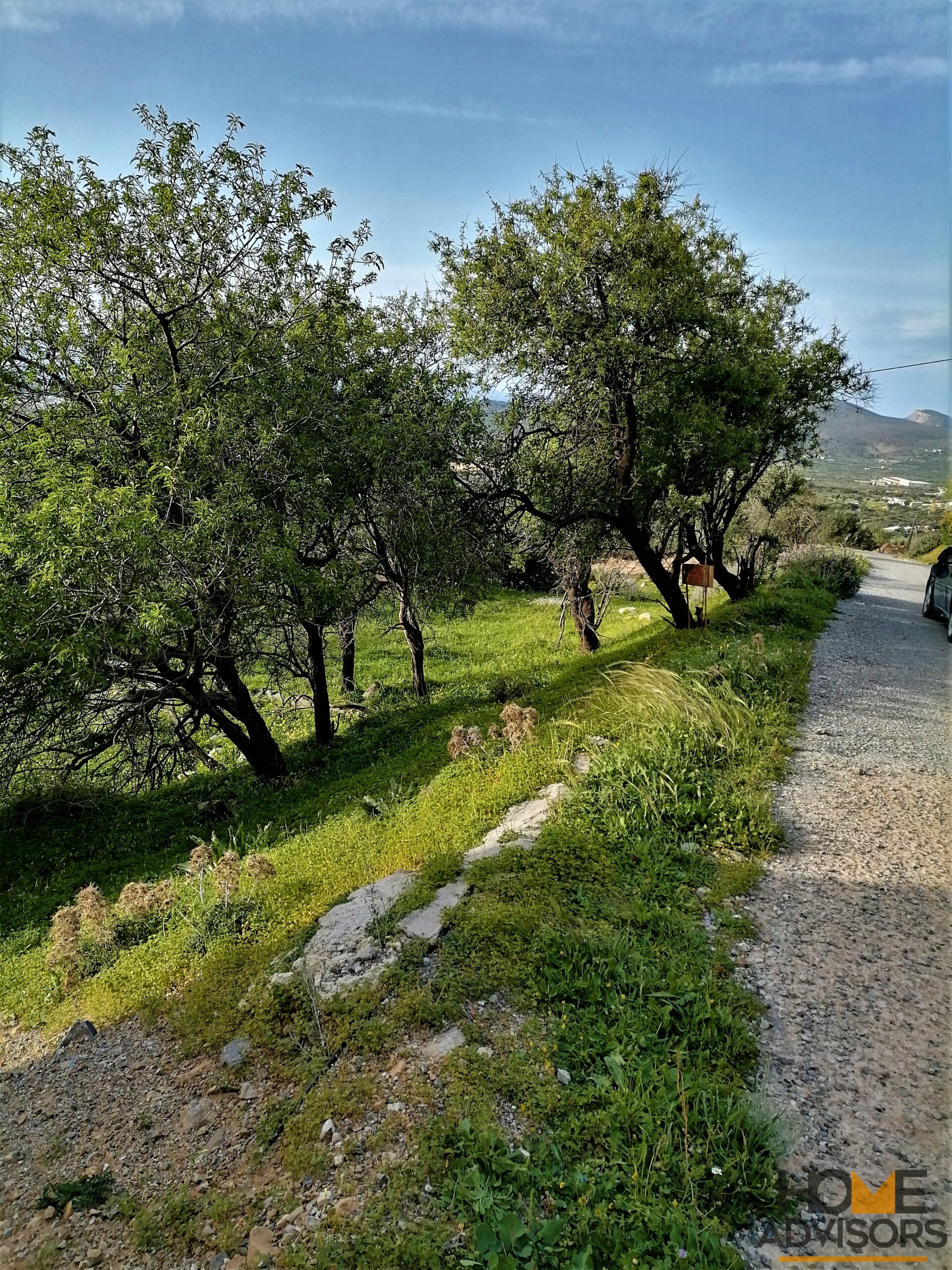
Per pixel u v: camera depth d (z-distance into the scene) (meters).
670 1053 4.02
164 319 10.77
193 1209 3.71
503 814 7.45
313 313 12.73
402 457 13.05
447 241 12.64
